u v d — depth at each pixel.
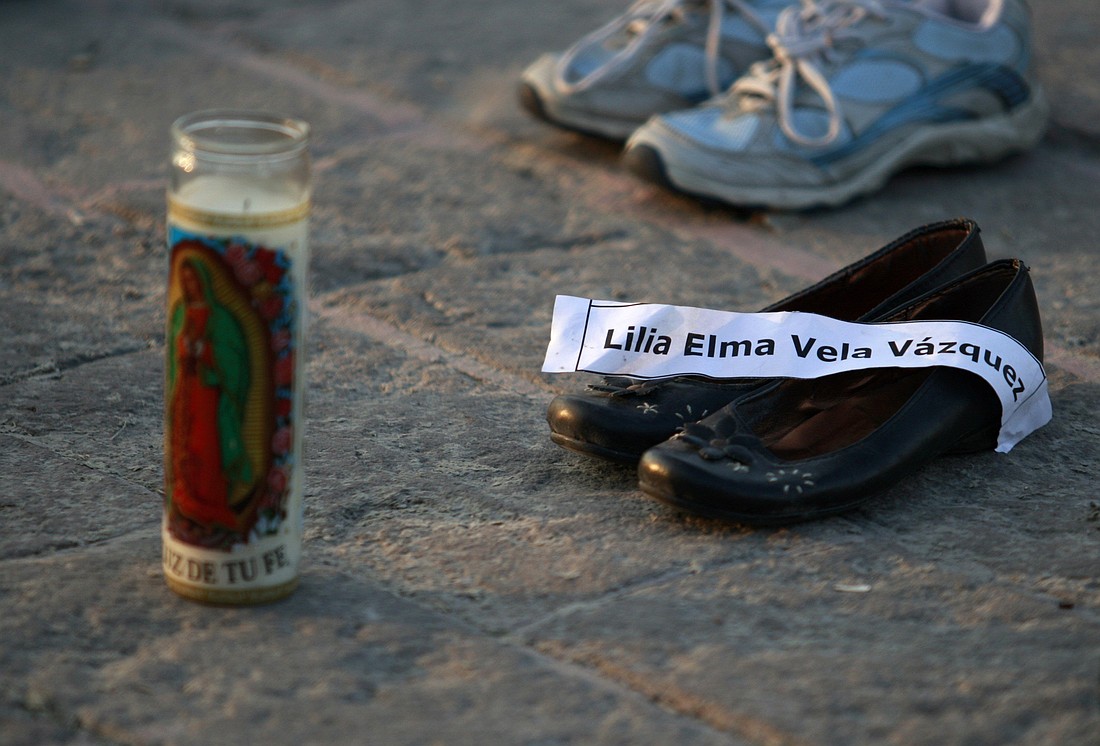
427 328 1.84
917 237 1.70
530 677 1.40
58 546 1.51
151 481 1.59
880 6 2.21
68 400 1.70
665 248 2.04
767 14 2.43
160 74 2.77
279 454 1.43
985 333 1.61
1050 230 2.14
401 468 1.62
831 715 1.38
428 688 1.39
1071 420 1.70
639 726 1.37
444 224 2.11
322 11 3.25
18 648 1.41
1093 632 1.45
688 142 2.12
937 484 1.61
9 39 2.93
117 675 1.40
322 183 2.26
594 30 3.17
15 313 1.84
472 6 3.34
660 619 1.45
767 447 1.58
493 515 1.56
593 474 1.62
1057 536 1.55
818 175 2.15
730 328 1.64
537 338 1.83
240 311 1.40
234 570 1.44
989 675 1.41
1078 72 2.87
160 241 2.01
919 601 1.47
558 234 2.09
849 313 1.72
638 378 1.64
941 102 2.26
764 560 1.51
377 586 1.48
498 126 2.57
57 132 2.43
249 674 1.40
